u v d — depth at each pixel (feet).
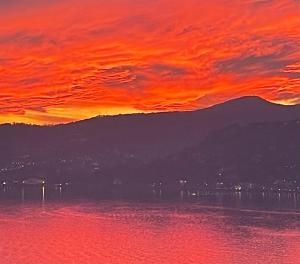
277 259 316.81
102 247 355.15
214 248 353.72
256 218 530.27
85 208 642.63
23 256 319.06
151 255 329.93
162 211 606.14
